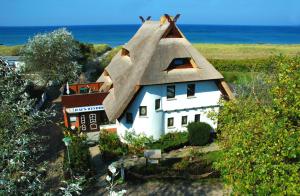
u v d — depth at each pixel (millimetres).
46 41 47188
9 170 9031
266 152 10188
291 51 91562
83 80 49875
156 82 26500
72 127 32469
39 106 38719
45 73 46750
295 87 10922
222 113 16312
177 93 28469
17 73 11492
